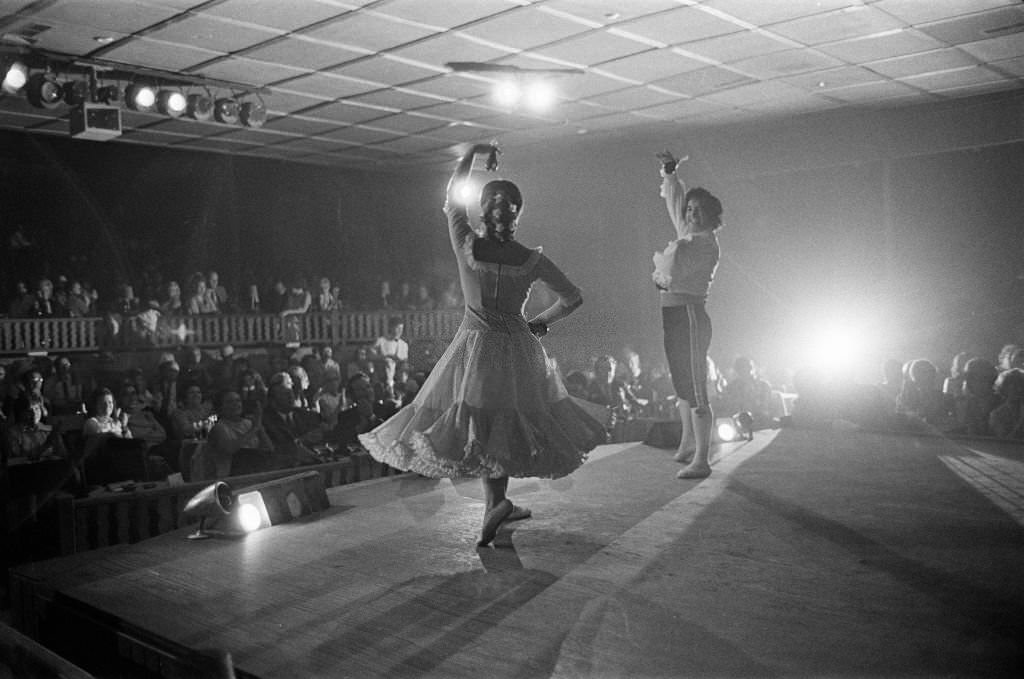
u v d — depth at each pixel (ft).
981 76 34.24
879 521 12.96
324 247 58.75
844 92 36.55
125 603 10.85
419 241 57.47
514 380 11.50
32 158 51.85
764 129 44.09
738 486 15.76
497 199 11.73
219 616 10.14
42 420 30.17
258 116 33.71
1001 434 21.91
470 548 12.30
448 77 31.81
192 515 13.64
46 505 21.03
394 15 24.64
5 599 18.70
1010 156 39.68
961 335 41.83
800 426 23.24
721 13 25.23
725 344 48.96
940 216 41.86
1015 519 12.92
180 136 42.45
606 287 51.47
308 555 12.40
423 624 9.44
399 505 15.46
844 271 44.75
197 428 30.91
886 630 8.72
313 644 9.10
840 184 44.45
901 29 27.43
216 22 25.02
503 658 8.45
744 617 9.21
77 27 25.32
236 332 50.42
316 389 37.01
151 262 56.44
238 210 57.88
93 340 46.93
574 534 12.77
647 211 49.67
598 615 9.44
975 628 8.69
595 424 12.22
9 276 51.75
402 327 52.60
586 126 41.91
